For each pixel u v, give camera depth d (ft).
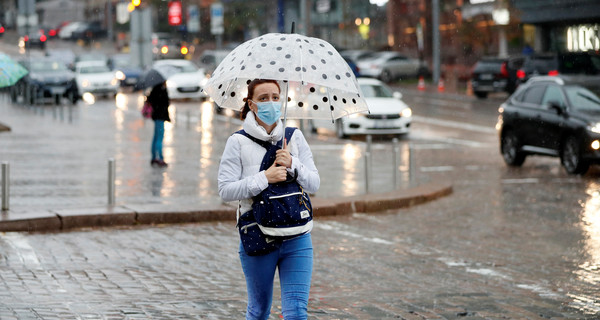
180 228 72.23
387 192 90.89
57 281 51.11
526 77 225.56
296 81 31.12
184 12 494.18
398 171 100.53
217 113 205.26
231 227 73.15
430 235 70.90
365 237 69.77
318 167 117.29
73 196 85.15
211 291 49.34
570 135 110.63
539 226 75.15
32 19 245.24
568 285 52.39
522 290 50.88
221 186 31.71
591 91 113.80
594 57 219.20
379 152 139.23
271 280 32.19
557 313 45.14
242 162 31.89
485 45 329.52
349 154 135.03
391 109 159.33
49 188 90.33
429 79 335.88
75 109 211.82
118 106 222.07
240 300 47.11
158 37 427.74
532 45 313.94
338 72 31.96
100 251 61.36
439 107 227.81
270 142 32.24
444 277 54.49
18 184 92.94
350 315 44.24
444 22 368.07
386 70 321.93
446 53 368.68
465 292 50.14
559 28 295.69
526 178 109.40
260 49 31.78
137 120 183.21
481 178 109.81
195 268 56.03
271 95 31.78
